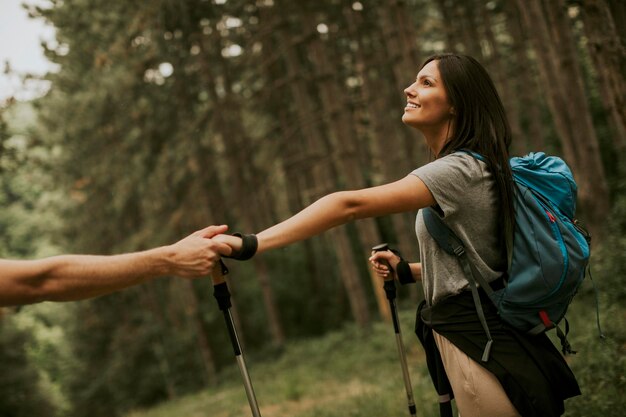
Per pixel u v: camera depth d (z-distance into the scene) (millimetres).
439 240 2336
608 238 9609
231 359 26984
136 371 27938
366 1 15625
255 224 19469
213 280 2439
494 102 2404
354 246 27000
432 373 2629
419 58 12125
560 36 10000
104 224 27984
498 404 2254
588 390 4492
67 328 30969
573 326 6938
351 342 17375
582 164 10562
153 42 15664
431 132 2500
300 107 18125
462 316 2330
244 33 17234
